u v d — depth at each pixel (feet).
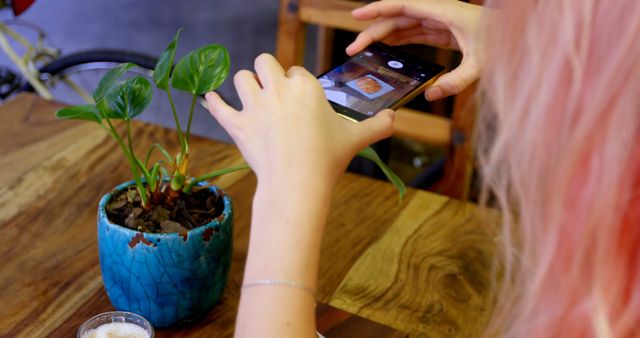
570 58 1.97
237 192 4.17
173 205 3.25
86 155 4.38
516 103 2.08
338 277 3.65
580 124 1.98
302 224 2.53
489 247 3.82
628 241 2.04
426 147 8.61
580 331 2.13
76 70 6.76
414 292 3.59
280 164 2.58
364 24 5.13
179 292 3.19
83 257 3.67
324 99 2.74
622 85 1.91
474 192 5.32
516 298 2.33
